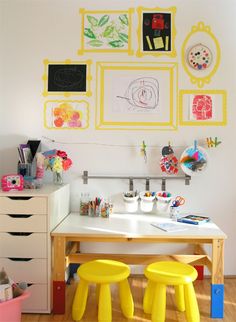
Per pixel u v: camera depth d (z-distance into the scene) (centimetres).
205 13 303
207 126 303
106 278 220
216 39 303
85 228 256
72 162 307
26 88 306
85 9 304
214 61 303
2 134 307
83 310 235
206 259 258
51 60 305
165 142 304
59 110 306
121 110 304
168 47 303
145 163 306
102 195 308
